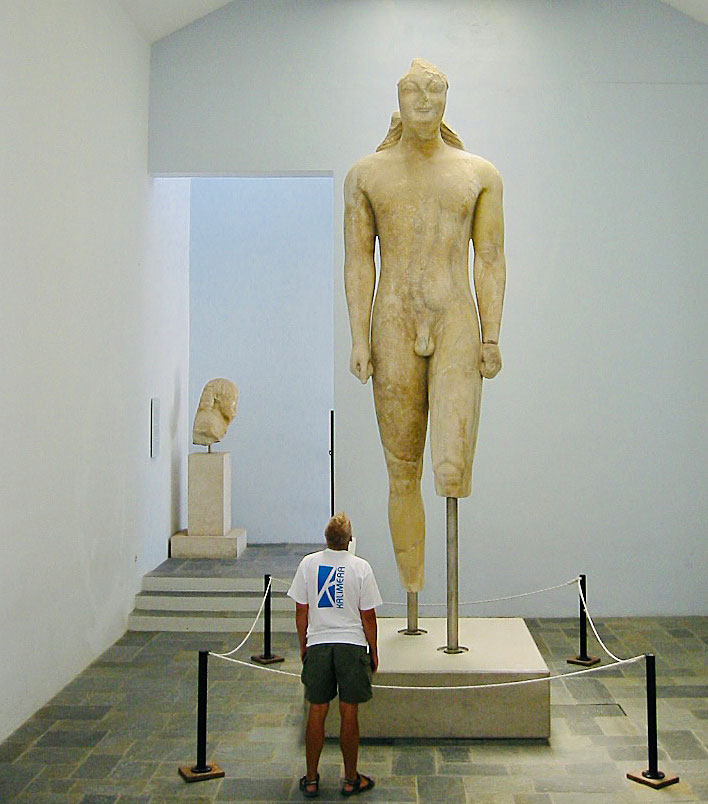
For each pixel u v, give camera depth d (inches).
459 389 211.2
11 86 212.4
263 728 211.9
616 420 333.7
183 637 301.6
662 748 196.9
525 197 336.5
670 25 338.0
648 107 337.1
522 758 191.5
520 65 339.6
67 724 215.3
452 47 340.8
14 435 213.9
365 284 220.7
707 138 335.9
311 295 444.1
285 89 341.4
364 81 340.5
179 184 407.5
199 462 380.5
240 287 445.1
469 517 332.8
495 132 337.7
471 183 215.3
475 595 331.3
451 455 210.5
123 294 311.3
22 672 217.3
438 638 228.4
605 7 339.3
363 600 174.2
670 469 332.5
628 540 331.9
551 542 332.5
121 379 308.5
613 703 228.8
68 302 252.8
